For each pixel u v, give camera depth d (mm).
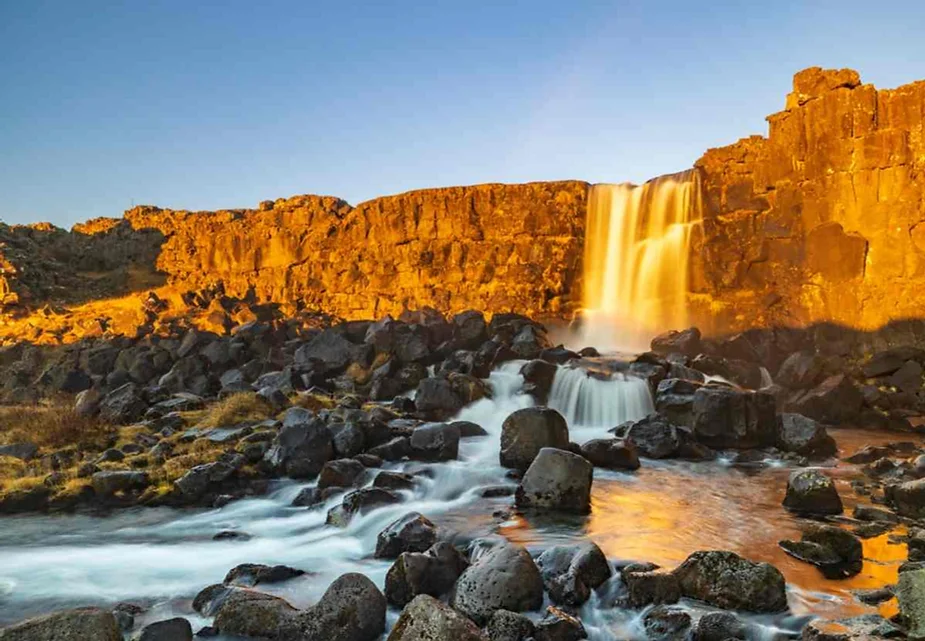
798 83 28469
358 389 26359
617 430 20016
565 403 22938
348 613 8453
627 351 30078
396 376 26781
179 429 20281
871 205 26375
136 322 39469
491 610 8773
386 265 38906
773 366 26547
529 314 33719
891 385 23812
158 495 15219
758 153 29719
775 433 18406
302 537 12805
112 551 12070
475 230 36625
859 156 26750
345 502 13844
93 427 20047
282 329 35625
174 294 43469
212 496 15359
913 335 25016
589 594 9344
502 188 36250
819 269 27078
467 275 36188
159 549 12180
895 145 26156
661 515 12953
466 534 11961
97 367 32656
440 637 7250
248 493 15500
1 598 10016
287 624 8445
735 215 29797
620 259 33031
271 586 10172
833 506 12977
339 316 39469
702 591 9055
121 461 17016
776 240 28531
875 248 26172
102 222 52156
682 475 16125
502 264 35500
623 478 15844
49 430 19484
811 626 7844
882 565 10125
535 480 13688
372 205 40312
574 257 34219
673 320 30641
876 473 15617
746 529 12039
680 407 19688
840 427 21094
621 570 10000
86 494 15266
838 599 8945
